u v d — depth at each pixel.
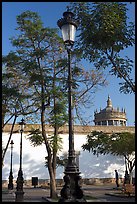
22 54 19.22
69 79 10.33
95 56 14.23
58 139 20.00
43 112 19.36
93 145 31.42
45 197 19.09
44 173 37.78
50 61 19.44
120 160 40.41
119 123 66.75
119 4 13.66
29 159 37.66
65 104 19.16
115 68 14.59
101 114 68.25
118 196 20.64
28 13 19.08
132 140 28.39
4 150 25.78
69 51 10.45
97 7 13.43
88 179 39.16
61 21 10.36
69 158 9.66
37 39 19.16
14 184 36.53
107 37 13.38
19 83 20.33
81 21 13.58
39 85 18.97
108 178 39.69
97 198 18.02
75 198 9.25
